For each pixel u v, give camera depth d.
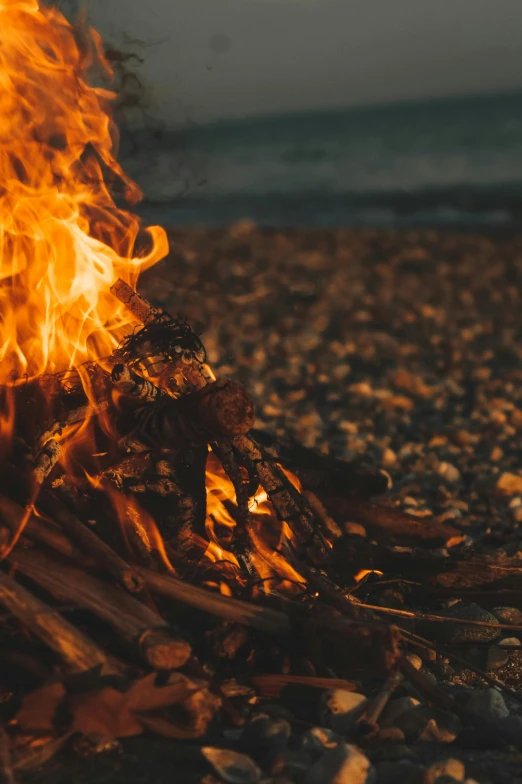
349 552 2.17
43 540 1.83
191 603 1.82
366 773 1.68
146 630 1.72
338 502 2.37
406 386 4.70
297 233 11.52
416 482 3.05
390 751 1.76
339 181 20.94
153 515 1.91
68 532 1.83
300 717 1.82
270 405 4.13
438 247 10.15
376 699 1.81
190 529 1.93
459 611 2.09
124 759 1.70
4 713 1.72
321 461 2.38
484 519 2.70
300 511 1.96
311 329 6.04
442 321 6.55
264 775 1.69
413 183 18.86
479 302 7.29
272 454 2.32
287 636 1.83
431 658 2.01
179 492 1.90
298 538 1.98
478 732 1.79
